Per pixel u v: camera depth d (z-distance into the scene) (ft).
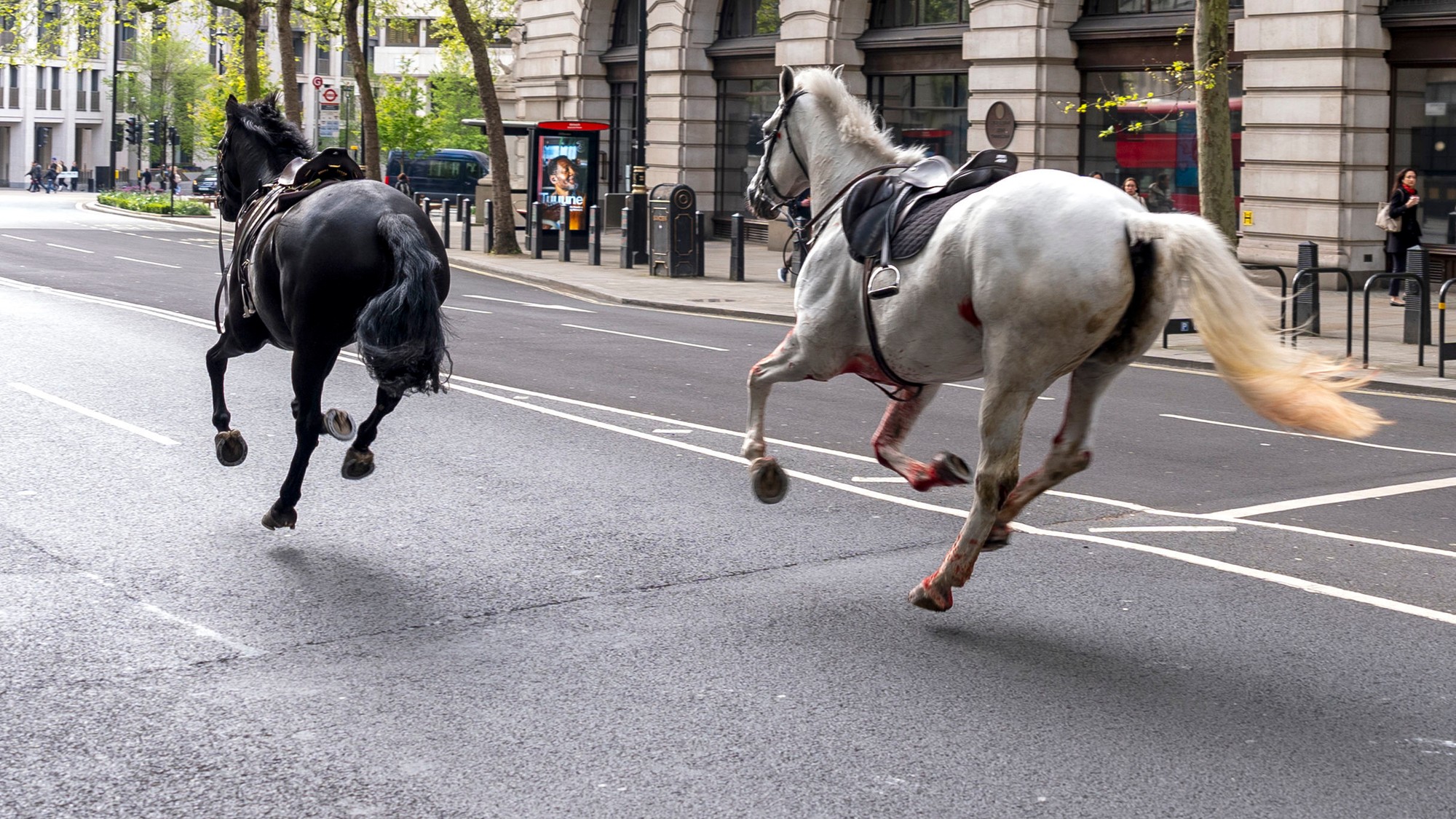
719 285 86.63
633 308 75.10
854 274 22.03
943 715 17.47
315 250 23.62
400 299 22.41
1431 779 15.74
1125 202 19.44
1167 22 86.38
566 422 37.96
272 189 27.12
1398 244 71.92
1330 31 76.54
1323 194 77.97
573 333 60.08
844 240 22.20
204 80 262.88
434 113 187.21
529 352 53.31
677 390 44.29
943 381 21.71
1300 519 28.43
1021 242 19.19
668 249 90.99
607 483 30.53
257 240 25.64
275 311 25.30
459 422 37.73
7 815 14.49
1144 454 35.40
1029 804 14.98
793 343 22.97
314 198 24.54
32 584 22.43
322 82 145.07
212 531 25.95
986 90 95.61
